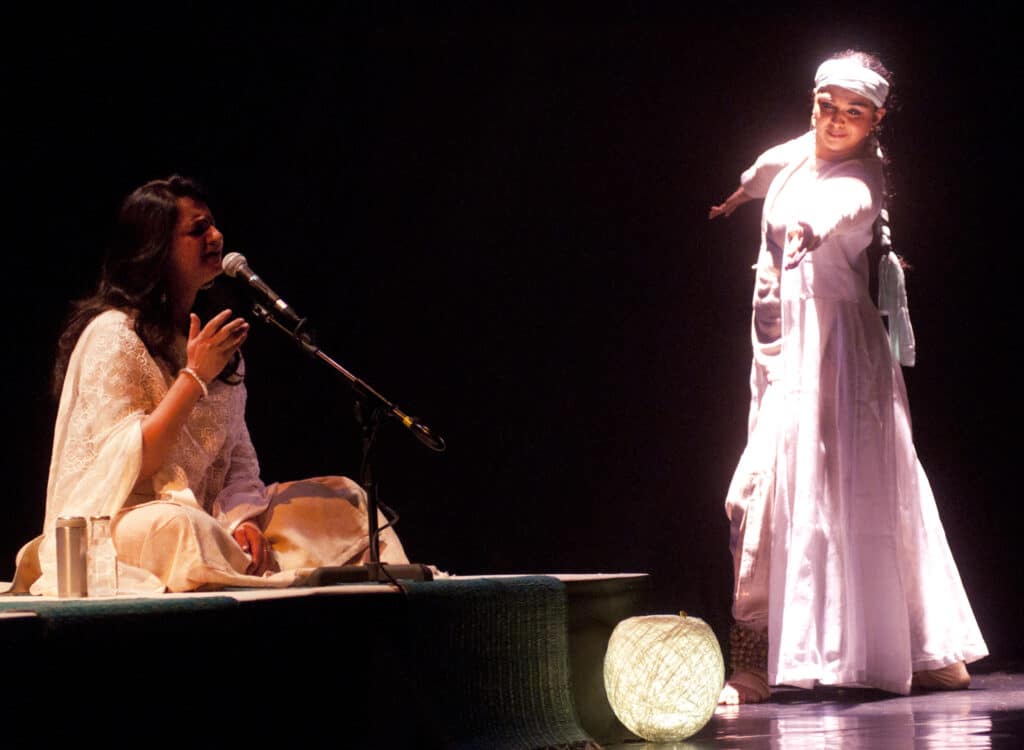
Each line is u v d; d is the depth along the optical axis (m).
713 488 9.90
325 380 9.43
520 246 9.83
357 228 9.48
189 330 5.40
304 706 3.87
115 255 5.24
